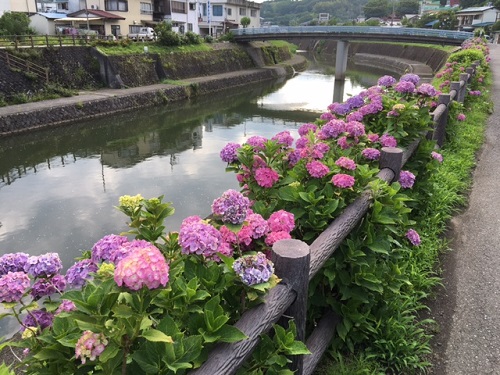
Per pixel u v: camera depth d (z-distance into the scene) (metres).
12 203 8.55
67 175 10.50
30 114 14.26
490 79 13.05
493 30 40.44
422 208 3.85
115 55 20.44
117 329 1.10
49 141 13.97
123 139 14.48
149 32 30.23
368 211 2.44
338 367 2.14
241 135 15.34
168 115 18.72
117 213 7.92
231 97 24.06
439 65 29.52
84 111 16.33
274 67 33.47
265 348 1.52
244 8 46.47
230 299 1.54
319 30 30.19
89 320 1.13
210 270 1.46
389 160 2.88
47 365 1.34
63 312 1.30
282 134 2.73
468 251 3.42
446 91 7.35
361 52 53.44
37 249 6.47
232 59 30.45
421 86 4.26
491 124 7.88
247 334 1.30
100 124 16.36
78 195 8.98
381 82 4.60
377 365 2.19
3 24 21.44
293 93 26.02
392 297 2.50
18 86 15.95
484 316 2.63
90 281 1.31
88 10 27.31
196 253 1.40
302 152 2.63
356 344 2.33
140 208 1.73
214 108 20.88
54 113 15.10
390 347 2.25
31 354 1.45
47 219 7.68
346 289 2.18
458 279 3.04
